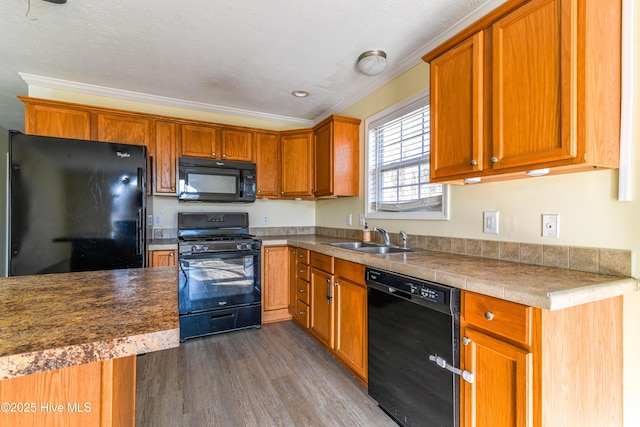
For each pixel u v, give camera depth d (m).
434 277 1.35
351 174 2.96
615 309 1.18
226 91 2.89
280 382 1.99
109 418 0.73
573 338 1.05
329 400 1.81
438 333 1.33
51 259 2.05
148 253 2.62
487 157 1.40
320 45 2.09
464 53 1.51
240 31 1.93
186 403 1.77
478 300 1.17
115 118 2.71
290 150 3.38
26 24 1.85
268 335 2.75
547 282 1.11
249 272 2.88
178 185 2.92
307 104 3.24
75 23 1.85
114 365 0.76
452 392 1.26
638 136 1.16
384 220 2.59
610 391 1.16
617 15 1.16
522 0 1.24
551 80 1.15
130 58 2.28
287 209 3.78
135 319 0.77
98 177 2.18
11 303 0.90
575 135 1.09
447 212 1.98
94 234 2.16
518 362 1.02
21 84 2.76
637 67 1.15
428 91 2.15
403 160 2.43
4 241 4.51
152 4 1.68
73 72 2.51
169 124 2.93
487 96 1.40
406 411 1.50
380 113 2.66
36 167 2.03
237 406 1.75
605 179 1.25
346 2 1.66
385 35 1.97
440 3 1.67
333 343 2.24
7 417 0.67
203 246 2.69
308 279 2.68
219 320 2.74
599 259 1.26
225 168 3.06
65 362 0.60
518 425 1.02
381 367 1.68
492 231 1.70
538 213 1.48
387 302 1.64
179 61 2.32
